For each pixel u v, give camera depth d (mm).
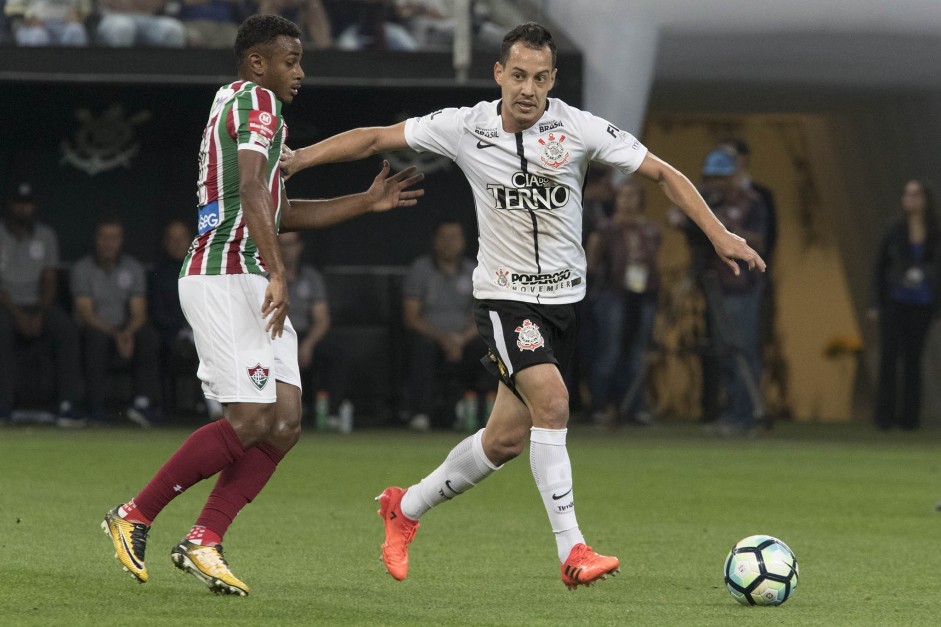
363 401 54562
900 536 25531
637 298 51781
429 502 18812
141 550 17625
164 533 23703
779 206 71875
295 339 18859
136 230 56094
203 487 31766
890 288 55844
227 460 17672
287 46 18109
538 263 18469
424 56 49344
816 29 49375
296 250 51281
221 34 49375
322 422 51469
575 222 18656
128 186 55938
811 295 70625
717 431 52594
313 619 15812
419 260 52125
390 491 18969
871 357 66688
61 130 55281
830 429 57062
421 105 54625
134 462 36781
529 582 19406
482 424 52125
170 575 19031
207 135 17969
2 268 50094
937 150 57781
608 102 49125
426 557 21875
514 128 18266
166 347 51344
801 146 72188
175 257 51312
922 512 29422
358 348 54531
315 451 42156
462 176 57312
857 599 18250
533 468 18125
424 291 51969
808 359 69750
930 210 55250
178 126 55750
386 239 57094
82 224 55750
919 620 16562
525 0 49375
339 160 18984
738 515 28625
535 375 18062
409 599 17656
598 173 53031
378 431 51094
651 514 28609
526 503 30203
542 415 18016
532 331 18281
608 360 52188
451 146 18594
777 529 26453
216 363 17781
